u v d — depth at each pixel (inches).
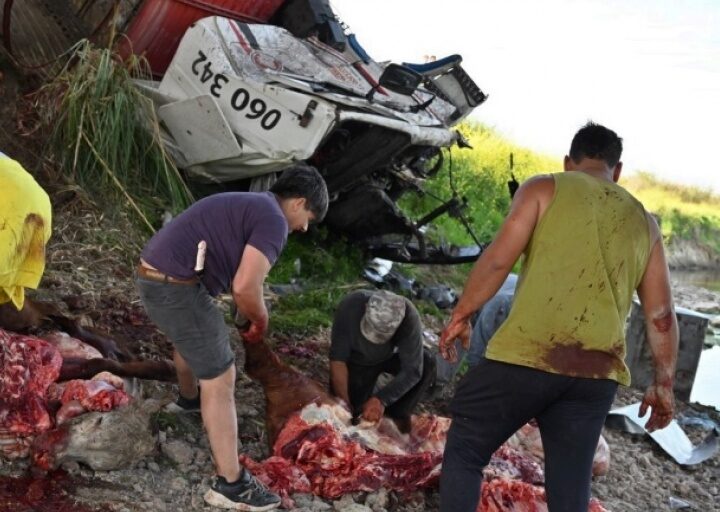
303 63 318.3
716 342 473.4
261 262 152.4
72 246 269.1
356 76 328.8
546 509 180.2
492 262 149.9
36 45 319.9
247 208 156.3
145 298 156.6
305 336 273.6
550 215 149.2
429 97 357.1
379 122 301.6
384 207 333.4
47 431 164.4
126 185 301.6
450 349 154.8
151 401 176.9
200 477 173.5
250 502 163.3
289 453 179.2
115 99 295.7
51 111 295.7
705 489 235.5
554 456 150.6
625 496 216.1
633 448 247.8
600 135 160.6
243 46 306.5
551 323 147.3
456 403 153.5
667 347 155.8
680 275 703.7
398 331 198.8
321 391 191.9
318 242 346.9
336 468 176.9
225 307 270.7
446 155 576.4
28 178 170.2
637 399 298.0
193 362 157.8
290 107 293.6
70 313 225.0
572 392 148.3
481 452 152.1
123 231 285.9
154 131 306.2
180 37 319.9
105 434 163.5
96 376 175.0
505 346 148.4
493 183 580.4
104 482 164.9
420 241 345.7
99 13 317.1
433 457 185.6
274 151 295.7
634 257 150.9
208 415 159.9
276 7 339.9
